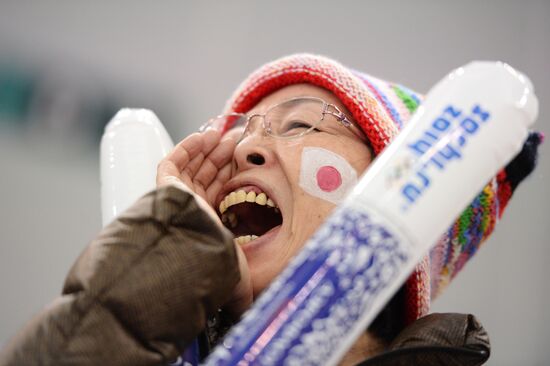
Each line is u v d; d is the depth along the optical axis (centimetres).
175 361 286
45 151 624
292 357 245
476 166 263
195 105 662
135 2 648
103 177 393
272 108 398
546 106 672
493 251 681
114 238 267
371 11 684
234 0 672
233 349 250
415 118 276
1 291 617
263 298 255
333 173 373
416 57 684
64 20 625
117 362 249
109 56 636
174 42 657
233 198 384
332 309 247
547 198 676
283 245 365
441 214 257
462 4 685
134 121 420
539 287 677
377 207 254
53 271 626
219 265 268
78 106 627
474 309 676
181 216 269
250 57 676
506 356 669
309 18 682
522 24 684
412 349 297
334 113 386
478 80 277
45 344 248
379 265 250
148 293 256
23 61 611
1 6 608
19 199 622
